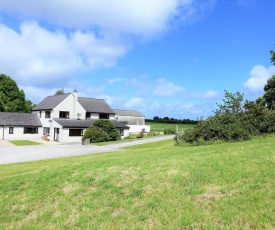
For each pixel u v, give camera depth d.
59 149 39.81
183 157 15.77
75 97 61.53
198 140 26.23
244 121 25.00
